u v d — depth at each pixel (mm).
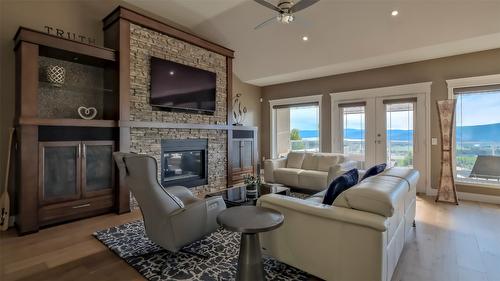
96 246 2529
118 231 2898
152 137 3996
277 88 7168
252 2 4199
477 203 4191
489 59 4238
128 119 3672
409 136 5082
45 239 2695
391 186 1868
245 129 5762
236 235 2775
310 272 1874
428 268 2117
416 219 3361
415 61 4953
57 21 3523
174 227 2088
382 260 1557
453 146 4586
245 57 5840
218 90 5137
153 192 2043
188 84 4500
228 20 4746
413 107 5027
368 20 4008
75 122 3162
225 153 5258
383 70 5359
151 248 2459
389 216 1604
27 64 2857
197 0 4164
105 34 3871
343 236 1693
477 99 4418
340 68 5523
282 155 7234
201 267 2113
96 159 3418
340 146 6012
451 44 4016
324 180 4527
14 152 3141
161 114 4152
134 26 3764
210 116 4984
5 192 2975
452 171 4293
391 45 4316
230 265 2146
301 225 1900
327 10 4039
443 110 4363
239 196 3432
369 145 5551
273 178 5289
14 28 3199
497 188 4211
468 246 2535
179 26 4996
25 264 2186
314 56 5145
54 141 3035
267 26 4684
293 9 2822
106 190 3498
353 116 5832
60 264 2186
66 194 3152
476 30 3607
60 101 3512
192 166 4750
